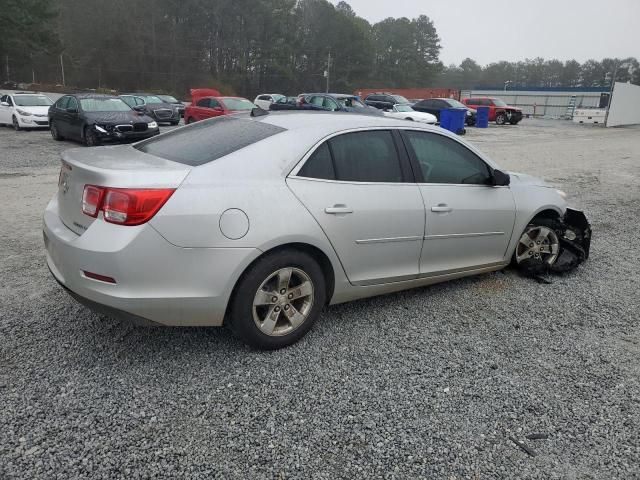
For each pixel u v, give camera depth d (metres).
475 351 3.56
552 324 4.04
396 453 2.54
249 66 88.38
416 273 4.04
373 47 104.88
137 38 77.38
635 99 39.00
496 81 146.25
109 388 2.95
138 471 2.35
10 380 2.98
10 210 6.93
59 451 2.44
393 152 3.87
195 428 2.65
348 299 3.78
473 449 2.60
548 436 2.71
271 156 3.31
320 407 2.87
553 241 5.05
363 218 3.57
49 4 49.12
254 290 3.19
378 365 3.32
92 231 2.91
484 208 4.34
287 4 89.94
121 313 2.92
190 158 3.29
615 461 2.55
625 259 5.81
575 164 14.15
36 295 4.13
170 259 2.91
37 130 19.69
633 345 3.74
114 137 14.23
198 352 3.38
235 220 3.04
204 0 81.62
